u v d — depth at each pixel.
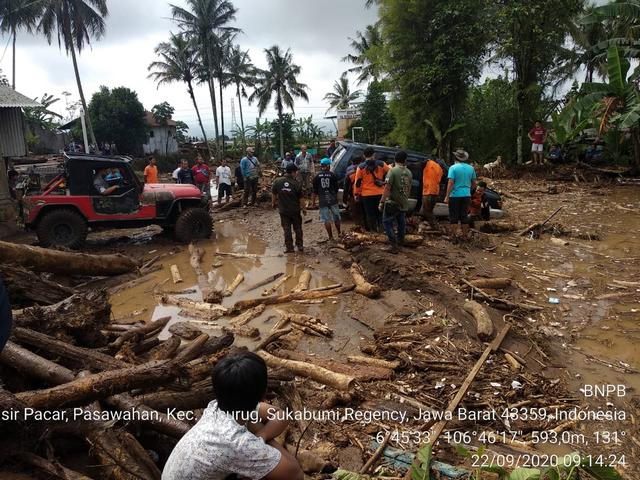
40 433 2.97
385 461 3.61
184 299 6.98
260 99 52.50
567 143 20.33
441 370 4.90
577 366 5.14
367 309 6.40
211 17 44.66
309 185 14.12
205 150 50.38
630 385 4.79
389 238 8.09
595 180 17.20
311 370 4.69
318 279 7.77
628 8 16.34
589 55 21.84
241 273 8.25
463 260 7.99
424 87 18.64
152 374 3.28
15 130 17.34
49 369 3.38
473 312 5.91
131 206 9.97
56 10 30.67
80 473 2.95
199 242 10.49
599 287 7.16
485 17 18.17
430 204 9.62
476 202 10.67
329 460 3.61
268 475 2.00
